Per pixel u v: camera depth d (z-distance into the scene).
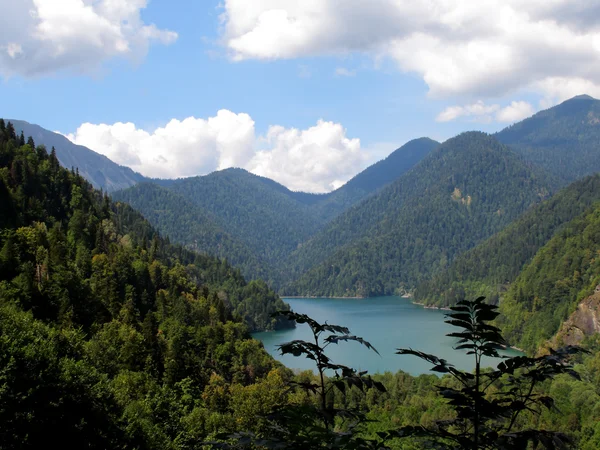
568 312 190.88
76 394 47.69
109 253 141.25
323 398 9.98
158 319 119.62
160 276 149.12
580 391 93.06
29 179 152.50
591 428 78.56
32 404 41.59
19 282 86.56
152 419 61.31
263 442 9.38
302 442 9.39
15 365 43.19
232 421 67.81
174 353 93.31
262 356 118.94
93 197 198.50
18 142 177.75
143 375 75.12
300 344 9.96
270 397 69.44
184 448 59.41
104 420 49.09
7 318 55.62
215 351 112.00
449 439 9.65
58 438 42.69
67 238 138.75
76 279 99.56
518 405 9.44
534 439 8.81
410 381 116.31
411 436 9.46
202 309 137.12
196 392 89.25
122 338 87.69
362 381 9.46
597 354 110.12
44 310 87.94
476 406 9.42
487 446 9.24
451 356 161.00
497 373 9.37
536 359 9.32
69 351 63.38
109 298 114.81
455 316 9.41
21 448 37.34
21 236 108.25
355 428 9.88
